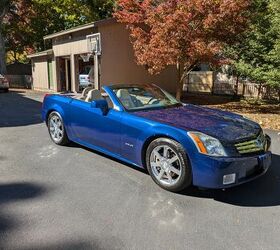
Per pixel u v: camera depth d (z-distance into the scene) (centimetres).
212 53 1177
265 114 1162
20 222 344
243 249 299
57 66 2019
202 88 2053
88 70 1770
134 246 302
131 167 514
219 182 383
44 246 301
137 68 1795
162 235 321
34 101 1492
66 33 1811
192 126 421
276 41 1125
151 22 1231
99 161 545
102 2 2731
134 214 363
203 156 384
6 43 3331
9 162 544
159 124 433
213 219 354
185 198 406
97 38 1566
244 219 355
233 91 1847
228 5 1123
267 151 437
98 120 523
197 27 1194
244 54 1279
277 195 418
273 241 312
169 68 1975
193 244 306
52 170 503
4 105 1337
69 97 623
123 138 480
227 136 402
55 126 651
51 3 2841
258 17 1224
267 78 1173
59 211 369
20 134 761
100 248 299
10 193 418
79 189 430
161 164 431
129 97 526
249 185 449
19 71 3228
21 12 3061
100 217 356
